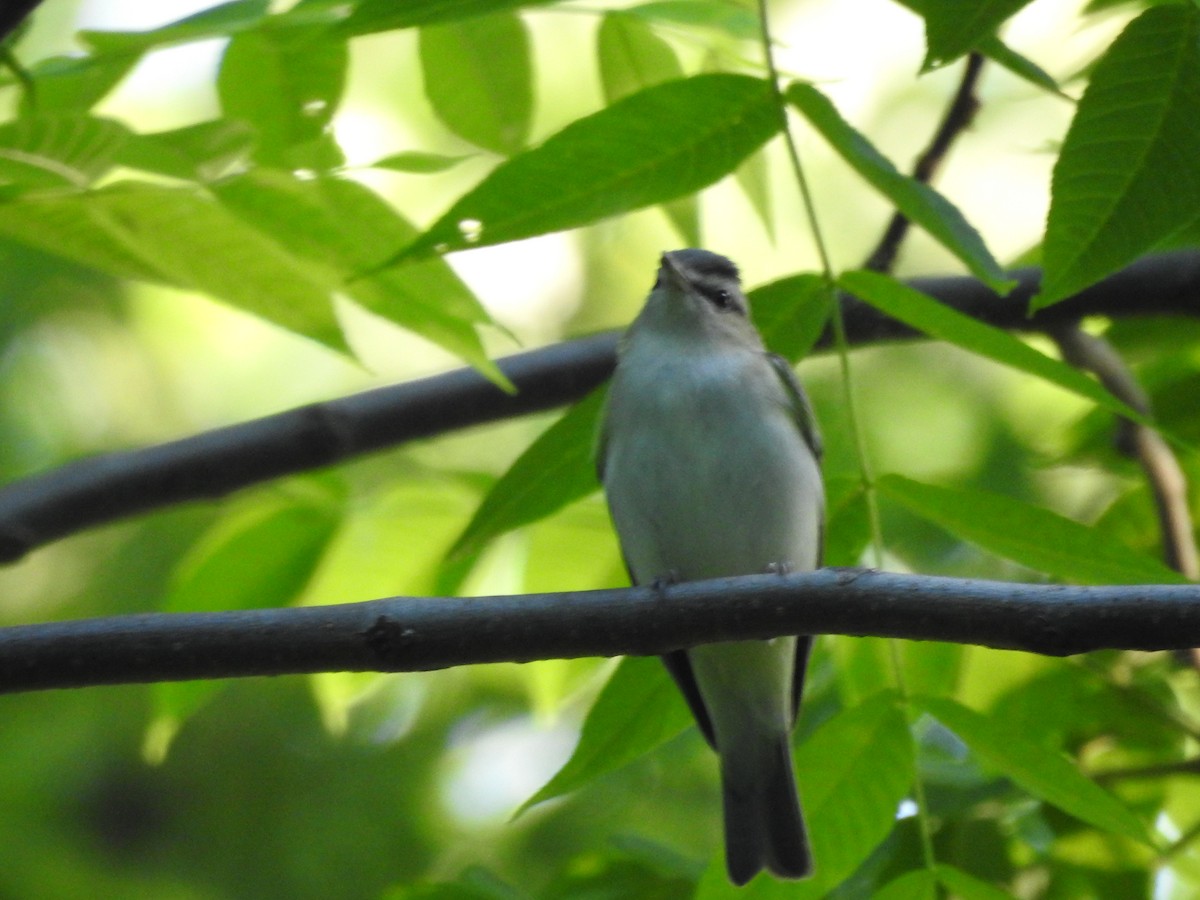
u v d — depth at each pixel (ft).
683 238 29.07
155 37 22.53
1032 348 20.85
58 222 21.85
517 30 25.58
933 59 16.89
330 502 29.32
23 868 43.55
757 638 21.86
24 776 45.06
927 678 26.58
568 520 29.43
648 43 26.35
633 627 21.86
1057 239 17.79
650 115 20.39
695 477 27.91
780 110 20.76
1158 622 19.79
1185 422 32.73
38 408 47.06
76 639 21.36
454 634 21.74
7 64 20.59
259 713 47.09
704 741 35.63
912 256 49.24
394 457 43.09
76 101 23.61
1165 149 17.51
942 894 23.25
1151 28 17.43
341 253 22.41
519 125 25.98
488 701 46.37
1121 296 31.68
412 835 45.09
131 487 31.24
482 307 22.89
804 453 28.68
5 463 46.06
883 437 40.68
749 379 28.37
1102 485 39.81
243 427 31.89
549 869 41.60
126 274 22.65
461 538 23.67
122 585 45.80
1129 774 29.48
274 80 24.43
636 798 38.73
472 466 45.83
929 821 27.45
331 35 18.67
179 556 46.06
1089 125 17.65
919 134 48.03
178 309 49.80
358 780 45.88
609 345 33.24
